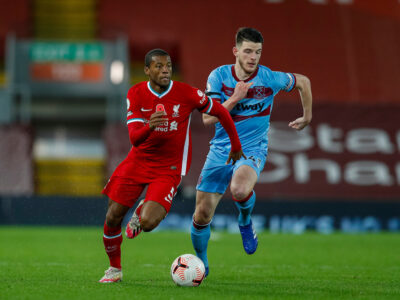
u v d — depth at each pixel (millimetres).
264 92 24578
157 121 19375
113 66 83062
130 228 21469
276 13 93750
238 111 24578
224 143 24328
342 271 29750
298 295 19641
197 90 21562
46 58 82562
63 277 24656
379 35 93688
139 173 21203
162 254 38594
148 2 92562
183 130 21562
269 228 65188
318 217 65750
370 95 87625
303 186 73875
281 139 76812
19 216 63938
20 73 81812
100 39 89500
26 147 74750
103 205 64938
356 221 66000
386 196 74250
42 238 50062
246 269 30109
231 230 64688
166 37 90000
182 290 20047
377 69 90250
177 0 93125
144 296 18391
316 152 76250
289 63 89250
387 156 76875
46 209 64312
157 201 20641
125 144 75438
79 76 82625
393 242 51906
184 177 71625
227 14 92625
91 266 29922
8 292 19078
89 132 86938
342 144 77188
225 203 64938
